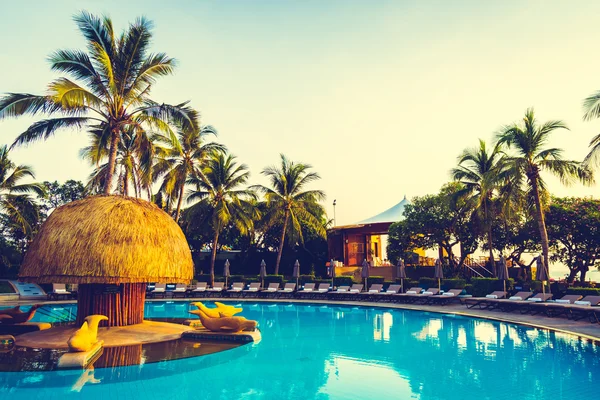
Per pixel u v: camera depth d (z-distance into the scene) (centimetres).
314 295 2595
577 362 1012
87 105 1627
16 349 1034
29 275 1130
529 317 1659
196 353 1041
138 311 1308
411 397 759
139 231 1193
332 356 1082
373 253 4656
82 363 895
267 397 764
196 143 3034
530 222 2891
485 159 2808
